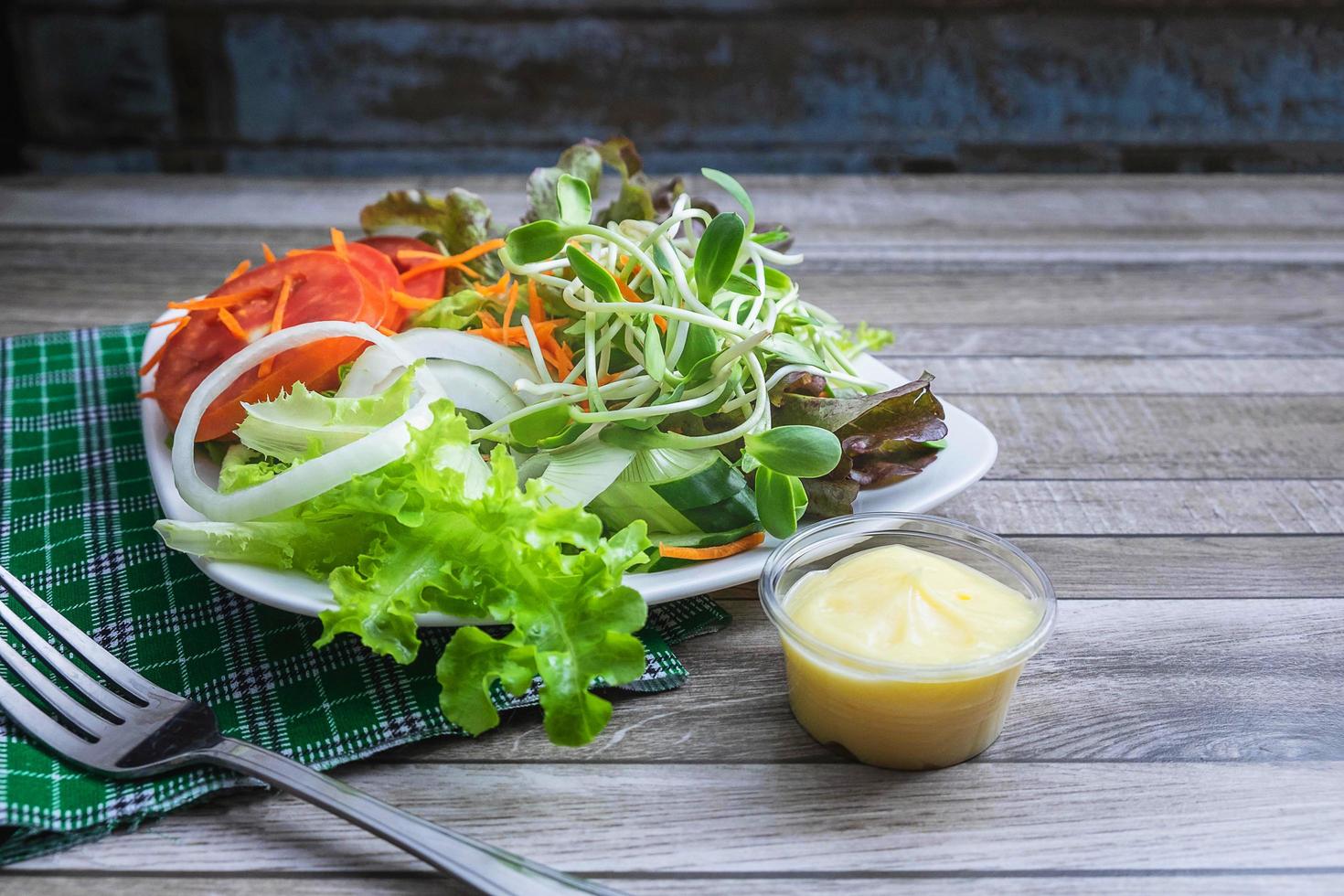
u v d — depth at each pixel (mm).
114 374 600
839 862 383
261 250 762
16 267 721
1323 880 381
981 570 443
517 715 422
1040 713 427
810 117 1286
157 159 1275
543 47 1246
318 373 483
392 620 406
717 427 487
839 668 399
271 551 431
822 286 716
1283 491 531
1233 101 1241
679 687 434
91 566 477
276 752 404
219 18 1207
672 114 1291
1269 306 698
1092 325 667
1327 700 432
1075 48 1228
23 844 381
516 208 856
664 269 494
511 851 383
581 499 451
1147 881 379
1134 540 500
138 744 400
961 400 594
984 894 376
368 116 1274
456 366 485
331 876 378
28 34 1201
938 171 1297
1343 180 979
